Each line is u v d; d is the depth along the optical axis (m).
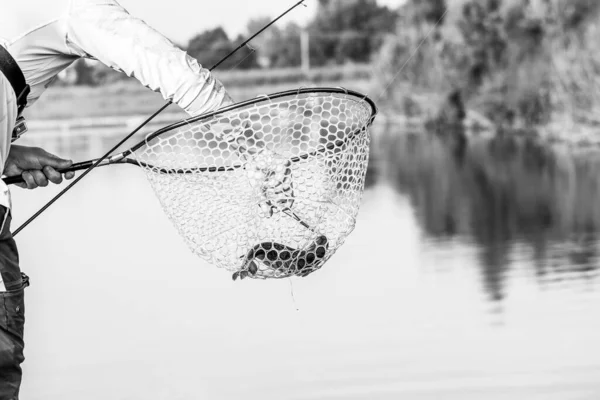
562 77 16.06
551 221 9.20
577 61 15.55
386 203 10.91
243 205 3.26
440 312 6.11
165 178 3.29
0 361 3.26
